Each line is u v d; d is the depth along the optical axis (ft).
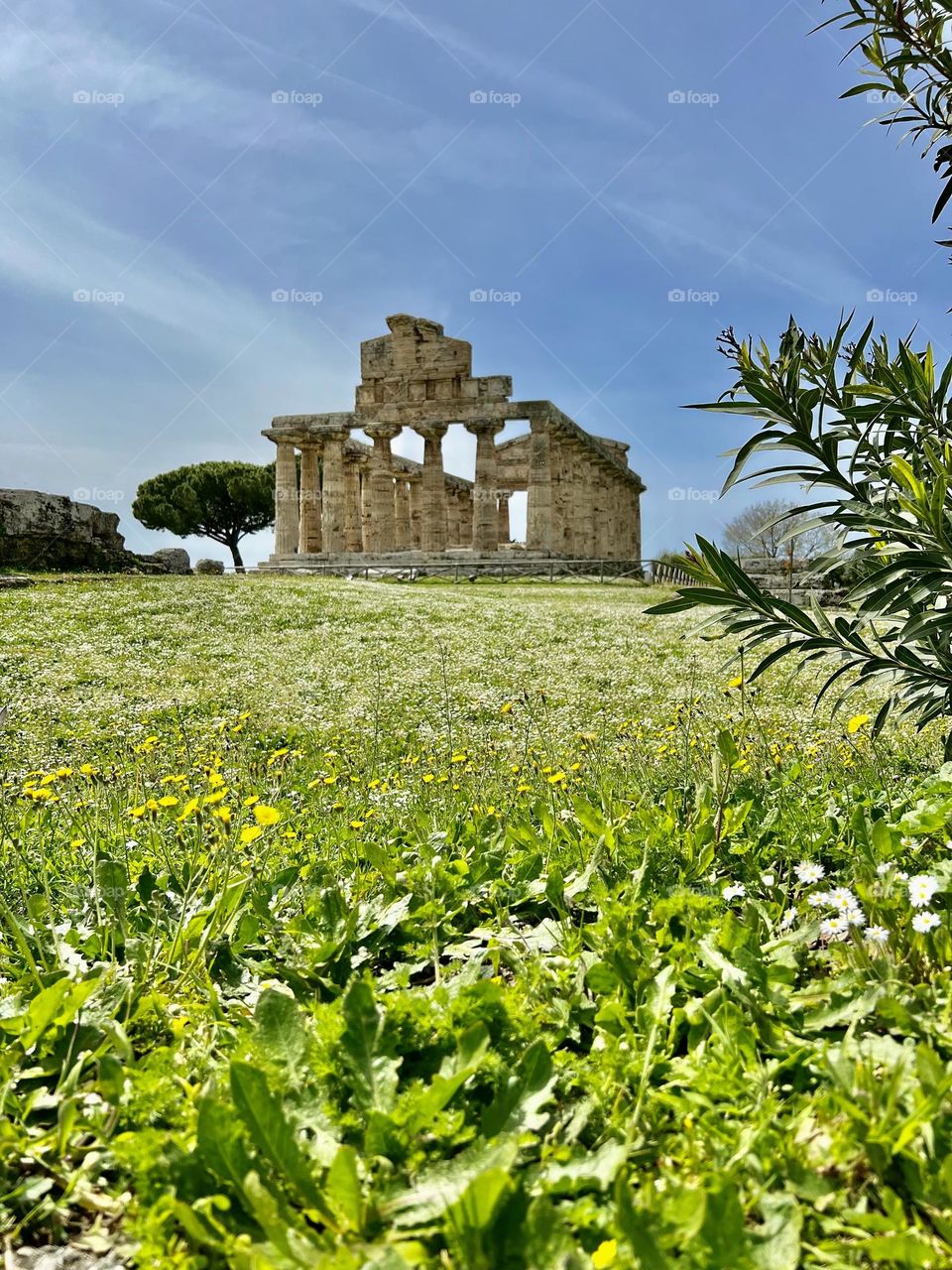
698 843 11.09
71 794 19.45
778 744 20.88
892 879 8.64
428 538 151.64
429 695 43.16
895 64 12.05
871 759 17.72
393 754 30.58
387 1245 4.72
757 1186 5.31
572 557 161.38
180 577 92.12
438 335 150.61
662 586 115.55
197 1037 7.79
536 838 12.77
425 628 65.21
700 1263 4.49
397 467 191.72
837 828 11.74
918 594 10.31
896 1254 4.49
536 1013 7.78
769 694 38.09
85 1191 6.03
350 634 62.23
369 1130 5.76
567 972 8.48
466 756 24.91
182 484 187.62
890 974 7.31
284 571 138.10
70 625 59.11
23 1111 6.75
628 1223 4.37
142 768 22.70
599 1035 7.42
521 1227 4.71
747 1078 6.38
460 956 9.64
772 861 11.49
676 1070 6.61
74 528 92.79
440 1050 6.92
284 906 11.37
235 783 20.84
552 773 18.67
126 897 10.35
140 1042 7.99
